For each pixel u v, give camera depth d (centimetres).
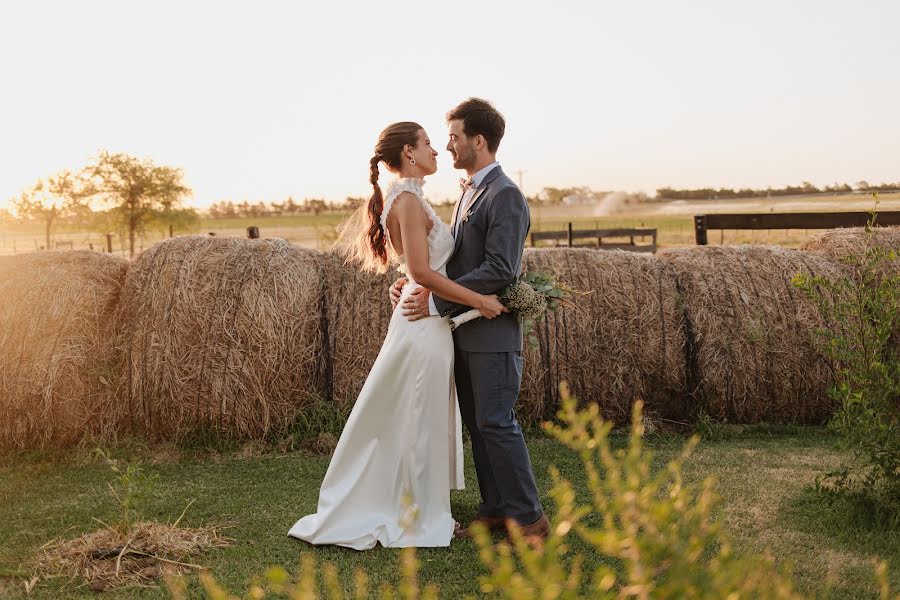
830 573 276
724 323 532
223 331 490
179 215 2225
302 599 120
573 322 525
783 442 506
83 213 2189
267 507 391
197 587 296
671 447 495
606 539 120
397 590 293
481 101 344
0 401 480
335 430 497
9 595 293
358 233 381
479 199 342
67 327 491
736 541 329
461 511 388
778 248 574
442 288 332
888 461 345
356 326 516
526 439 505
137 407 490
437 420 346
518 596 113
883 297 356
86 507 394
